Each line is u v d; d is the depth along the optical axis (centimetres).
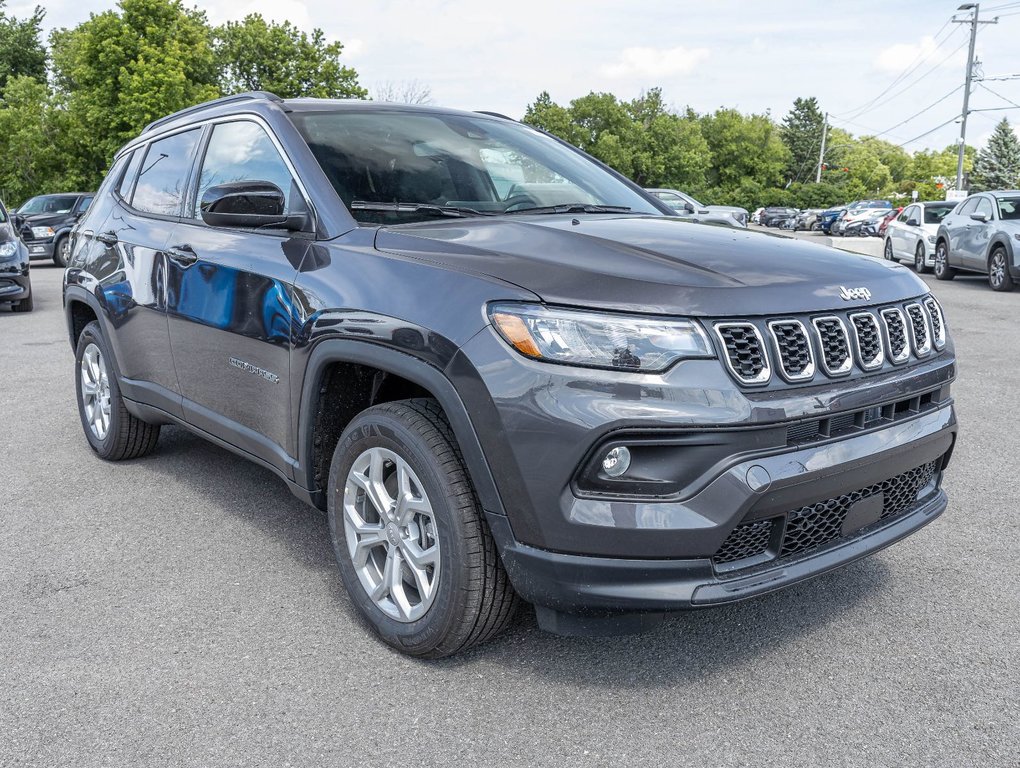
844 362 253
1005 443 516
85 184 3569
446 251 269
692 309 233
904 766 222
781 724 241
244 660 277
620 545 229
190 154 403
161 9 3334
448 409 246
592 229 290
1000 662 272
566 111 7519
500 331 237
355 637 291
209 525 392
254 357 327
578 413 227
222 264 345
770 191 9000
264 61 4375
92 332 464
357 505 290
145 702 254
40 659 278
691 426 226
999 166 9762
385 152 341
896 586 326
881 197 12006
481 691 259
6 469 475
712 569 234
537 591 240
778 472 234
